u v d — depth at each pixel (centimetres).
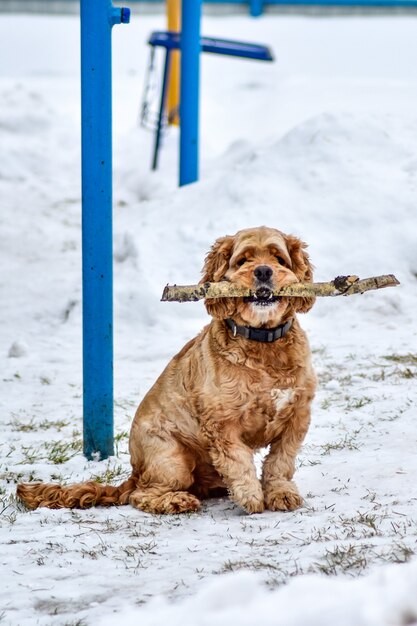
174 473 739
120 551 613
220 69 3488
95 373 897
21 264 1738
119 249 1623
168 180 2256
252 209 1563
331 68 3522
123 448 931
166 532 665
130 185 2309
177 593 516
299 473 798
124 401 1071
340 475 782
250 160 1711
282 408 710
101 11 897
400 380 1097
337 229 1512
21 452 912
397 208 1523
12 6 4547
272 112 2756
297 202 1561
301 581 450
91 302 896
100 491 746
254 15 4372
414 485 735
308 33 4050
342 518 658
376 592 423
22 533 666
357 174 1588
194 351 735
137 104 3022
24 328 1469
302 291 705
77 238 1891
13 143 2573
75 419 1030
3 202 2183
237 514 718
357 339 1295
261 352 702
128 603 507
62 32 4306
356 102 2675
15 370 1241
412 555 539
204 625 418
